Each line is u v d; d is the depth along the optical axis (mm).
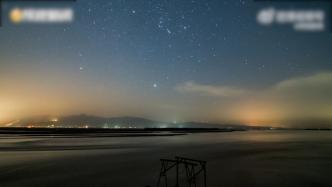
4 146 47625
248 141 69875
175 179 18391
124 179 18406
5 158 30469
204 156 33875
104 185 16766
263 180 18625
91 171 21625
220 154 36375
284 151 41312
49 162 26969
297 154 36719
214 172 21469
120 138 83312
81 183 17328
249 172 21688
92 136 94750
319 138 90062
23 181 18047
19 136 89312
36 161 27828
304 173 21578
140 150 41594
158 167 23656
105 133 127062
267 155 35438
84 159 29641
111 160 28578
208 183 17453
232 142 65188
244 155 35250
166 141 68250
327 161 29359
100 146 49000
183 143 60188
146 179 18375
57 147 45812
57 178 18891
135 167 23656
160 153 37000
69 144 53688
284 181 18453
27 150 40281
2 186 16750
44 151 38812
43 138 77500
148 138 84938
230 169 23141
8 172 21359
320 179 19281
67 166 24328
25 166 24406
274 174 20906
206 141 69250
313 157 33156
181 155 34594
